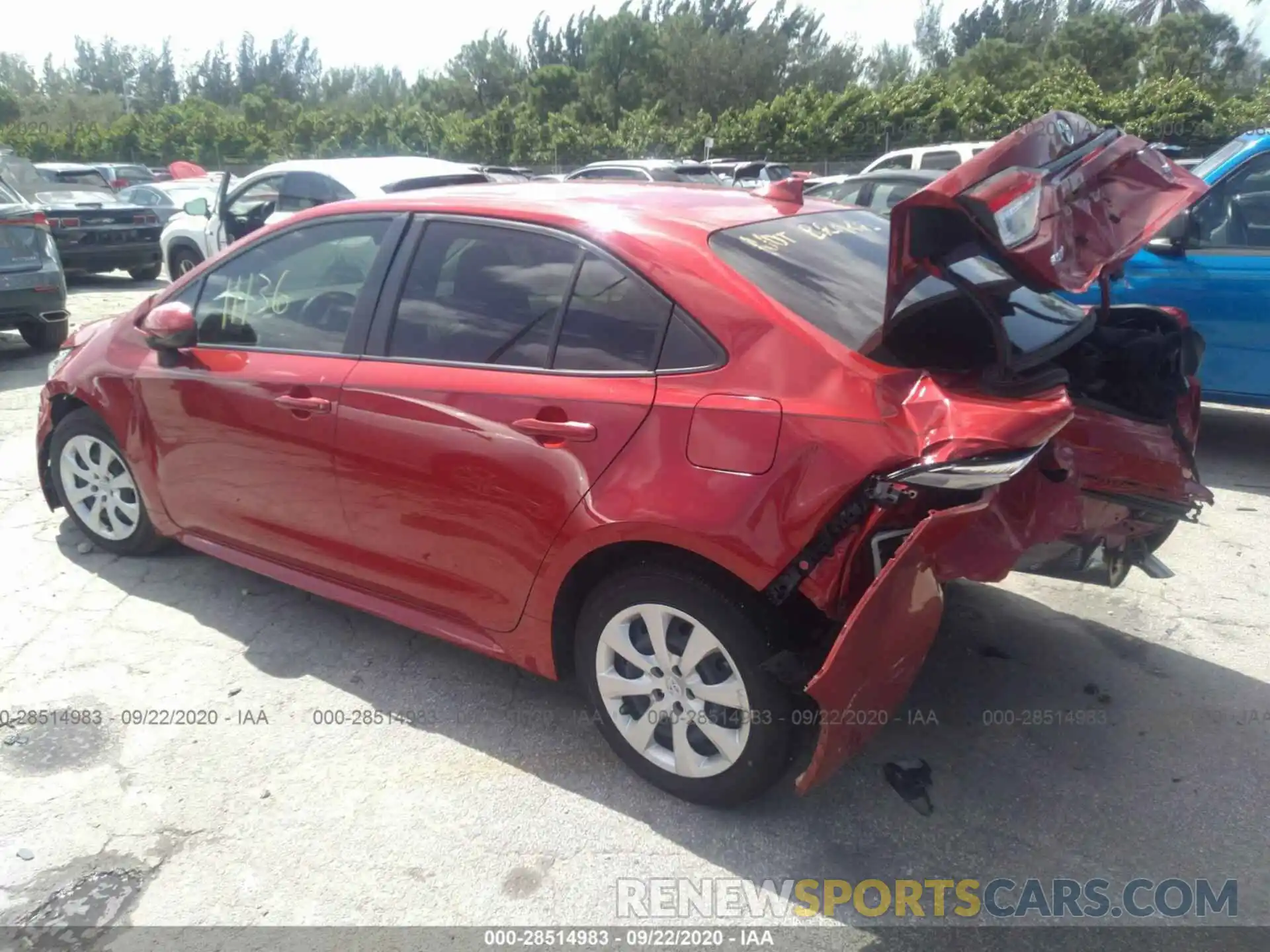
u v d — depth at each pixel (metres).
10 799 3.07
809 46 57.78
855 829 2.93
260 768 3.22
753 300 2.81
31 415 7.20
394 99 79.31
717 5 66.06
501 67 56.41
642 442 2.82
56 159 49.44
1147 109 30.53
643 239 3.03
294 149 46.16
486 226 3.34
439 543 3.31
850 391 2.63
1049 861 2.81
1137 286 5.84
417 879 2.76
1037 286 2.70
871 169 14.85
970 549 2.65
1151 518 3.46
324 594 3.79
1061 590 4.37
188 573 4.57
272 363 3.72
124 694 3.63
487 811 3.02
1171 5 62.16
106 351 4.38
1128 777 3.14
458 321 3.32
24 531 5.04
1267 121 29.86
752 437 2.66
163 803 3.06
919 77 37.25
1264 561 4.63
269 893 2.72
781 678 2.69
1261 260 5.48
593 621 3.04
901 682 2.65
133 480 4.43
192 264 12.99
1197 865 2.79
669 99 52.53
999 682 3.66
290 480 3.69
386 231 3.57
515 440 3.04
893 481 2.47
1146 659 3.81
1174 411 3.50
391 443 3.33
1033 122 2.71
